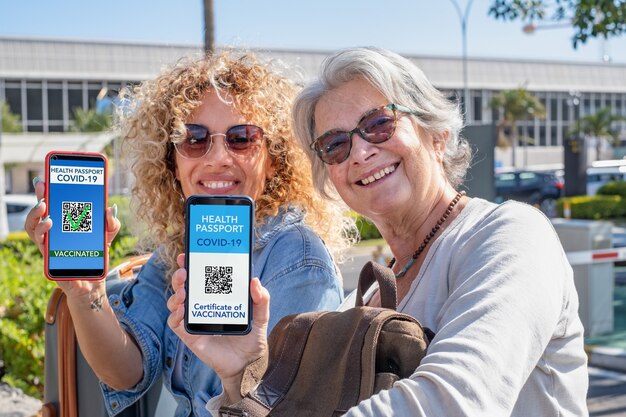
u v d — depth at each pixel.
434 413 1.26
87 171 1.90
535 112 56.91
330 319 1.58
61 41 49.41
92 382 2.54
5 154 28.38
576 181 28.42
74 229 1.89
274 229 2.34
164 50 51.28
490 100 58.31
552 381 1.55
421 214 1.89
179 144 2.42
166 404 2.55
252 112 2.40
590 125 58.53
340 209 2.62
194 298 1.56
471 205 1.77
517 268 1.44
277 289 2.20
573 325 1.59
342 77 1.86
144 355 2.41
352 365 1.46
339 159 1.86
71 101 49.69
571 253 7.69
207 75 2.40
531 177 30.12
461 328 1.37
